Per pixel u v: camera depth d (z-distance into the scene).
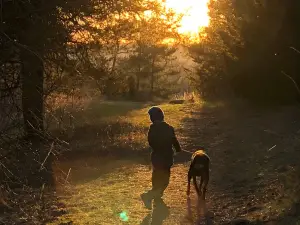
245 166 9.95
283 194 6.96
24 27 6.86
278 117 15.44
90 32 9.75
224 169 10.05
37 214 7.14
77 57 9.01
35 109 6.94
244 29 18.39
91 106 18.55
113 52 12.31
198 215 6.89
